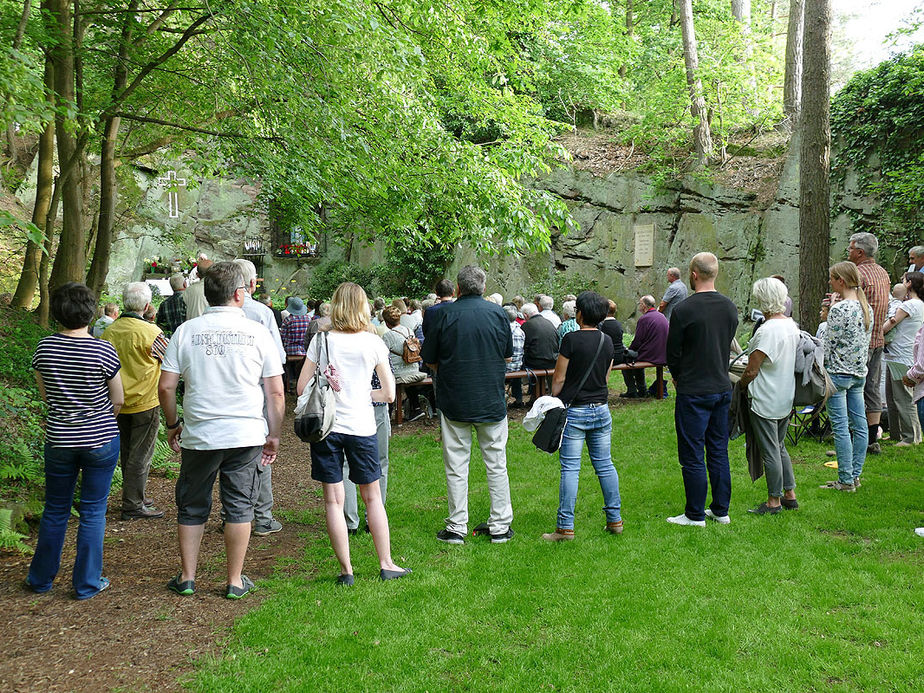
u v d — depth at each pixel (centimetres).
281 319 1184
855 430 530
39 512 469
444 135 864
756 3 2000
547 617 337
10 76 446
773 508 486
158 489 579
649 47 1938
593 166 1606
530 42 1586
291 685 276
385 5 800
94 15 827
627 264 1527
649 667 290
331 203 811
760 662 291
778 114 1411
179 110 966
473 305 445
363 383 386
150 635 316
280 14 639
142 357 489
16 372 674
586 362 450
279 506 555
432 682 280
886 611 331
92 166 1101
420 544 451
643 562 407
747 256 1324
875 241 634
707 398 457
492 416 445
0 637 309
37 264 960
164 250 2181
